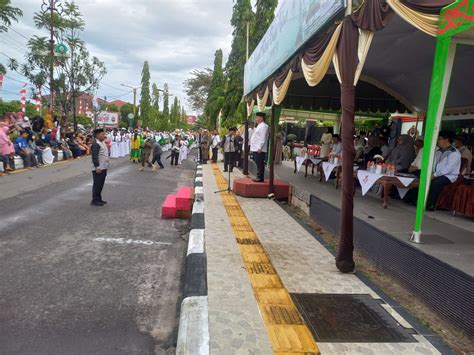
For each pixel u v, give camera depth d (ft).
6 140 43.45
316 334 10.31
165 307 13.10
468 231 16.83
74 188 35.91
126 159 73.00
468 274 10.84
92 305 12.95
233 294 12.53
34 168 49.01
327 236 21.16
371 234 16.67
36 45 63.46
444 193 21.17
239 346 9.48
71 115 106.63
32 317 11.94
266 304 11.88
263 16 66.18
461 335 10.81
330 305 12.12
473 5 10.62
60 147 63.00
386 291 13.80
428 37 19.36
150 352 10.36
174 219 26.07
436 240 14.83
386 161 27.73
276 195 31.42
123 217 25.79
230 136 50.93
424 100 33.01
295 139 82.48
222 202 29.07
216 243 18.29
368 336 10.30
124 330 11.45
